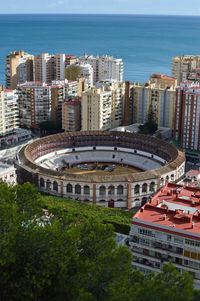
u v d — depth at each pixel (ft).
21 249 294.05
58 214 363.15
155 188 647.97
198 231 365.20
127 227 478.18
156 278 263.49
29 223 351.46
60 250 295.89
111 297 261.24
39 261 286.05
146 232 385.50
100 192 636.89
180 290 245.45
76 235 312.50
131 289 248.52
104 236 320.50
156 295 245.45
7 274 274.98
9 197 359.05
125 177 633.61
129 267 284.00
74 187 633.20
